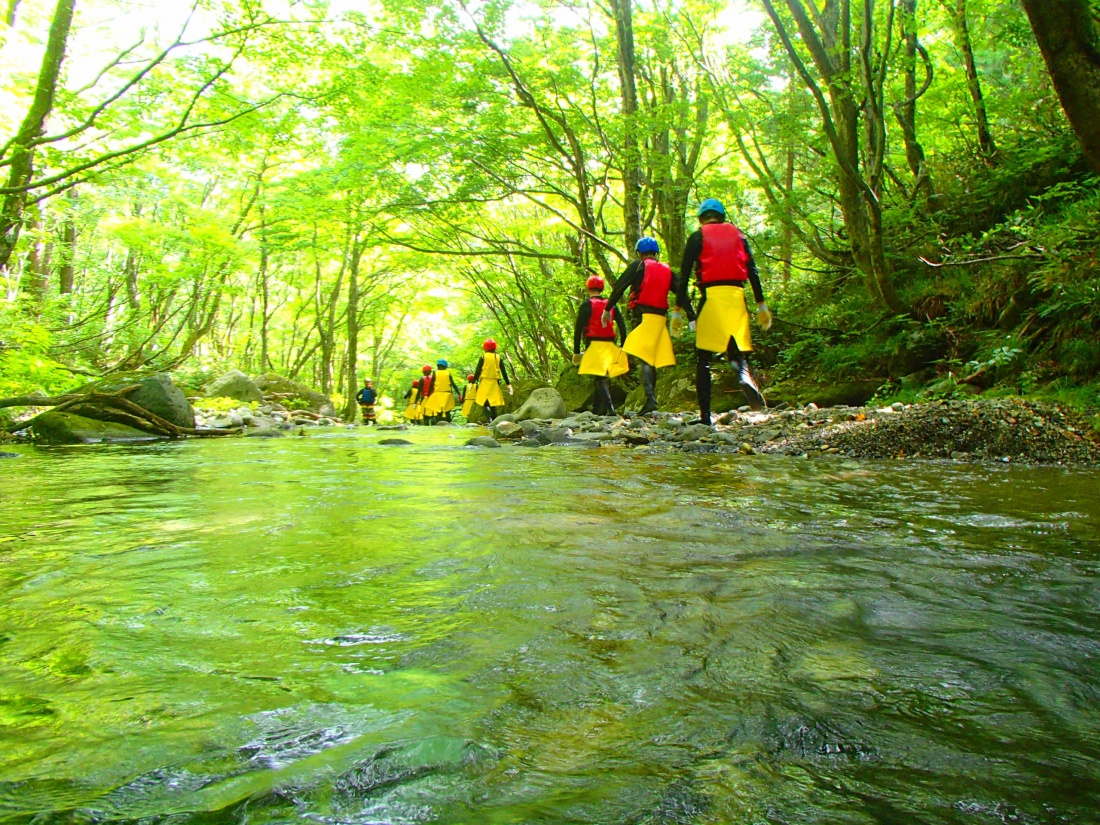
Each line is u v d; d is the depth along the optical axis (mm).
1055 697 1001
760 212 13961
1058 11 4070
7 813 695
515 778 772
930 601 1461
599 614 1370
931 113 11727
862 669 1095
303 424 14180
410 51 13383
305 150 17891
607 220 22031
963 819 704
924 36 11578
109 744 837
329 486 3482
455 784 757
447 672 1076
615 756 826
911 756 834
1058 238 7031
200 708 943
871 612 1386
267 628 1284
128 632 1259
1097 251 6816
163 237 17641
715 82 12617
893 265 11211
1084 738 882
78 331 18172
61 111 9156
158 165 16078
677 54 14281
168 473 4164
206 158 15750
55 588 1559
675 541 2064
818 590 1538
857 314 11008
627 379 15430
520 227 21281
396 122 14500
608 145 14258
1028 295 8234
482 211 19453
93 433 8000
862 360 10195
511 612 1381
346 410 27281
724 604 1433
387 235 17156
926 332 9484
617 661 1123
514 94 14258
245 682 1034
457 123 15156
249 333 31156
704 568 1738
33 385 9555
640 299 8156
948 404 5680
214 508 2744
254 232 21828
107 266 21328
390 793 738
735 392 11367
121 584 1590
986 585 1588
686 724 908
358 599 1472
